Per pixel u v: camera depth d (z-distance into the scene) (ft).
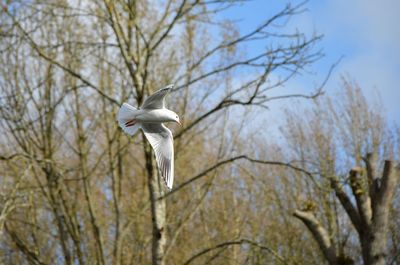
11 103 56.95
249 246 66.44
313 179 47.09
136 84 51.34
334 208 79.71
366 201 49.65
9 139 56.75
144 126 33.14
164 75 60.03
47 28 57.77
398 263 77.92
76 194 59.72
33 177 60.03
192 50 60.75
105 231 65.82
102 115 59.41
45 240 64.34
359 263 83.25
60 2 56.39
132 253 62.64
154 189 50.67
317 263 80.94
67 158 61.77
